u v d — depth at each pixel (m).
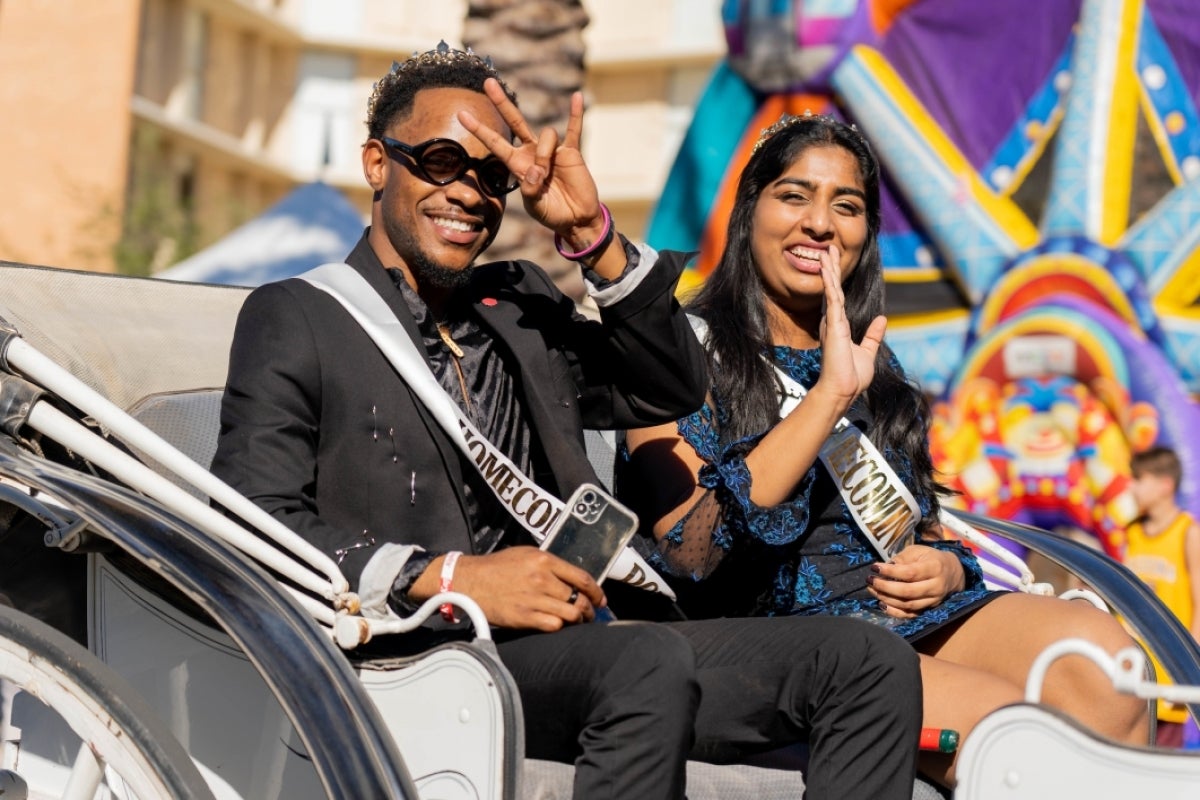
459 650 2.04
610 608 2.69
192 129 25.11
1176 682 2.95
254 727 2.24
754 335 2.94
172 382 2.86
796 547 2.85
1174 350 5.12
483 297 2.62
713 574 2.80
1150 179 5.20
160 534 2.13
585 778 2.05
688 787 2.28
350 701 1.98
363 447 2.36
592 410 2.72
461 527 2.40
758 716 2.32
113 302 3.01
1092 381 5.26
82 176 22.95
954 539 3.21
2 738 2.56
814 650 2.25
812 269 2.94
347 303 2.39
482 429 2.51
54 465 2.29
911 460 3.05
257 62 28.03
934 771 2.50
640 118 27.59
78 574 2.55
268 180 28.58
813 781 2.21
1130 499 5.18
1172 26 5.14
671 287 2.51
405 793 1.92
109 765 2.15
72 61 23.12
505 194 2.48
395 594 2.19
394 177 2.47
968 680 2.60
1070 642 2.12
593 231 2.43
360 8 28.48
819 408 2.63
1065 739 2.11
